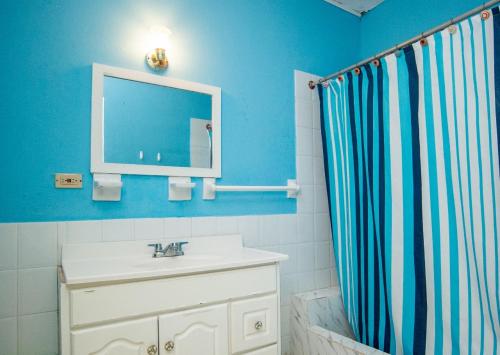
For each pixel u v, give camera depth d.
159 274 1.10
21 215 1.27
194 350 1.16
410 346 1.46
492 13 1.23
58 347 1.29
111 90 1.46
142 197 1.50
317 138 2.11
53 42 1.36
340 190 1.87
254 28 1.90
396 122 1.57
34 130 1.31
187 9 1.67
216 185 1.70
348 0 2.26
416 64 1.49
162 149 1.56
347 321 1.91
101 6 1.46
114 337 1.04
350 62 2.33
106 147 1.43
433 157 1.42
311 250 2.02
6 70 1.28
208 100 1.70
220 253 1.57
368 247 1.70
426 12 1.98
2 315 1.22
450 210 1.35
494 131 1.21
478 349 1.25
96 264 1.25
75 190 1.37
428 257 1.42
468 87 1.30
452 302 1.33
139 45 1.53
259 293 1.34
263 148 1.88
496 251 1.20
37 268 1.29
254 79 1.87
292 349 1.87
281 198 1.93
